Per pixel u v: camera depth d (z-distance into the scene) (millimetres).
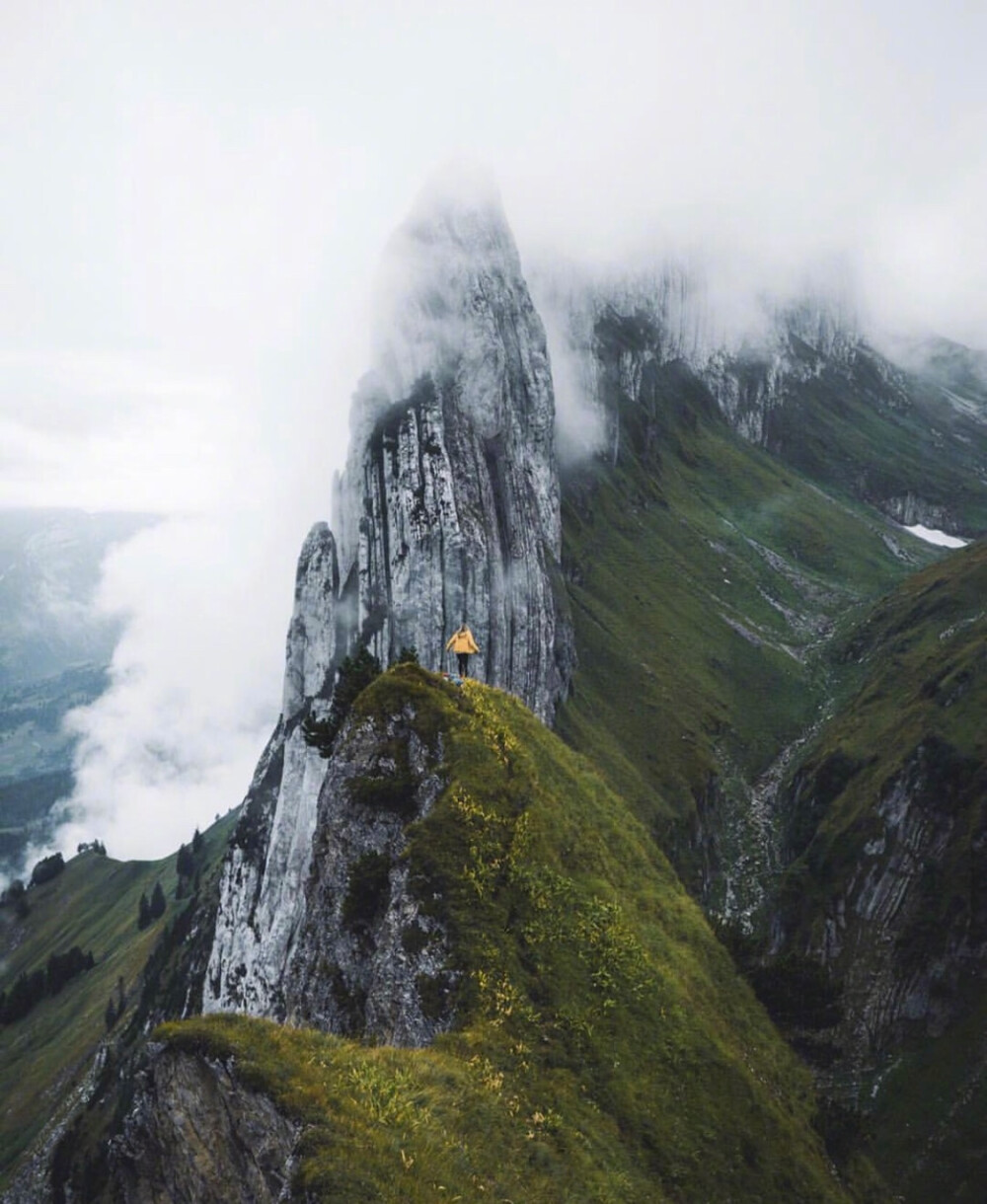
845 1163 55031
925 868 183625
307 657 180000
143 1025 197625
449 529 168875
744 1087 49875
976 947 168875
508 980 46188
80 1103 197250
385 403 186750
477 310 196375
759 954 71750
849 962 181375
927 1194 133375
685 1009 51469
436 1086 37062
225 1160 33312
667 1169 42625
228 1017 36781
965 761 191750
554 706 194750
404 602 167500
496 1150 35562
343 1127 32062
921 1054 160375
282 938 149250
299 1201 29281
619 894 56969
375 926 52500
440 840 51312
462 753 56000
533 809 55688
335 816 57000
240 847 170500
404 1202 29609
